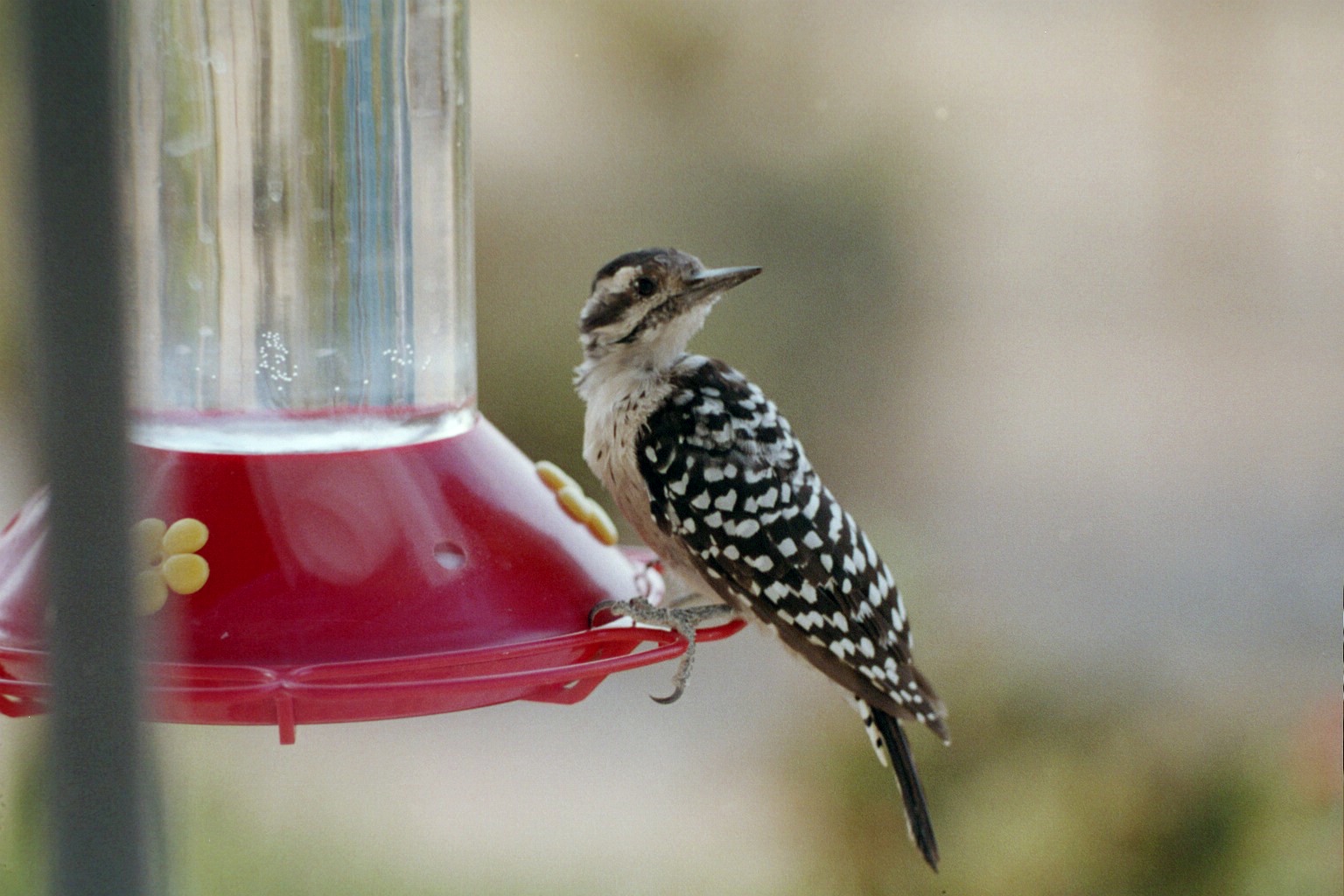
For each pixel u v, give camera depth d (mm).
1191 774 10766
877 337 20016
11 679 5207
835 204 19453
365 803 12867
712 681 17000
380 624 5539
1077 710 11086
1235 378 21859
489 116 18141
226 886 11422
